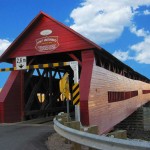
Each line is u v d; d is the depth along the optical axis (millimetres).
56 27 17594
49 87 22312
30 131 12703
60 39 17453
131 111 30156
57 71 24375
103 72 18266
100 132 16703
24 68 17750
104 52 17312
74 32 16875
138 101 36312
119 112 22984
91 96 15484
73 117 20844
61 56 20156
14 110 18031
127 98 27391
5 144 9477
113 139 4801
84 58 16609
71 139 6711
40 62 20906
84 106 14914
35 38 18141
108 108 19016
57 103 24656
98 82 16953
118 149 4691
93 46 16312
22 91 18750
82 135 5859
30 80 20000
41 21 17984
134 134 29500
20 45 18484
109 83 19672
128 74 30047
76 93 13727
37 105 21078
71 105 26234
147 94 48062
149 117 34969
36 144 9500
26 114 18766
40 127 14281
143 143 4227
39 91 21688
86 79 15648
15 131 12781
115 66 23281
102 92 17688
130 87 29672
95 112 15984
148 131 32125
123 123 33031
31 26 17984
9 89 17766
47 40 17797
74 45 16953
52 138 10672
